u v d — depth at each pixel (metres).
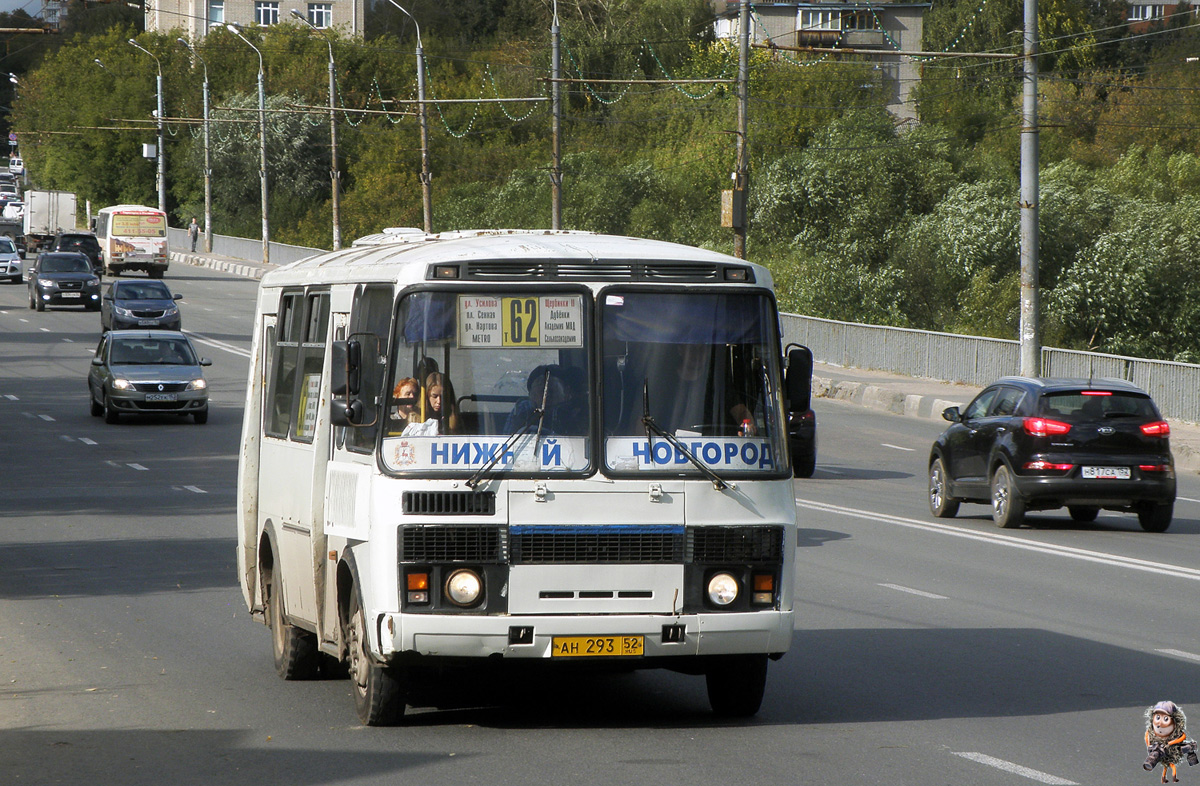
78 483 82.50
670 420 30.03
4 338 177.62
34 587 50.59
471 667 30.44
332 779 26.97
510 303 29.92
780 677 37.00
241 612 46.19
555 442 29.48
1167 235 168.62
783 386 31.12
